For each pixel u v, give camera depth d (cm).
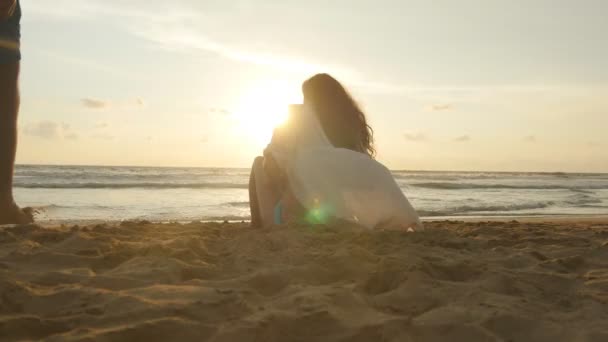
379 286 240
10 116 349
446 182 3653
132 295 208
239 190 2291
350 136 409
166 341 169
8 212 356
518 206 1683
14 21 344
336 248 307
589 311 209
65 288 222
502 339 181
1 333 170
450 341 176
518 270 277
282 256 288
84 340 159
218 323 182
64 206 1329
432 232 389
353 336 172
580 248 372
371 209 370
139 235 418
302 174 380
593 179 5831
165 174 3806
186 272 260
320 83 406
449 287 232
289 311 190
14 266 274
